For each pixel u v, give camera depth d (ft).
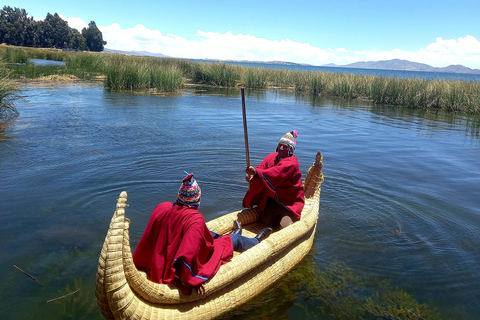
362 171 27.53
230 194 22.12
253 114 53.31
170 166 26.27
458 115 62.59
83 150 29.01
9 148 28.48
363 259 15.99
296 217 16.67
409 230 18.70
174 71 78.18
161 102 59.00
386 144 37.50
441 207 21.50
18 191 20.57
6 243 15.51
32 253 14.90
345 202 21.86
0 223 17.06
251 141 35.29
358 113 60.03
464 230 18.80
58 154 27.61
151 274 11.30
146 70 74.79
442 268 15.40
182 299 11.09
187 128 39.81
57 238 16.10
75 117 42.24
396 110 66.08
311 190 19.51
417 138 41.32
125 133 35.60
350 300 13.23
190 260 10.73
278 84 107.34
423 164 30.40
